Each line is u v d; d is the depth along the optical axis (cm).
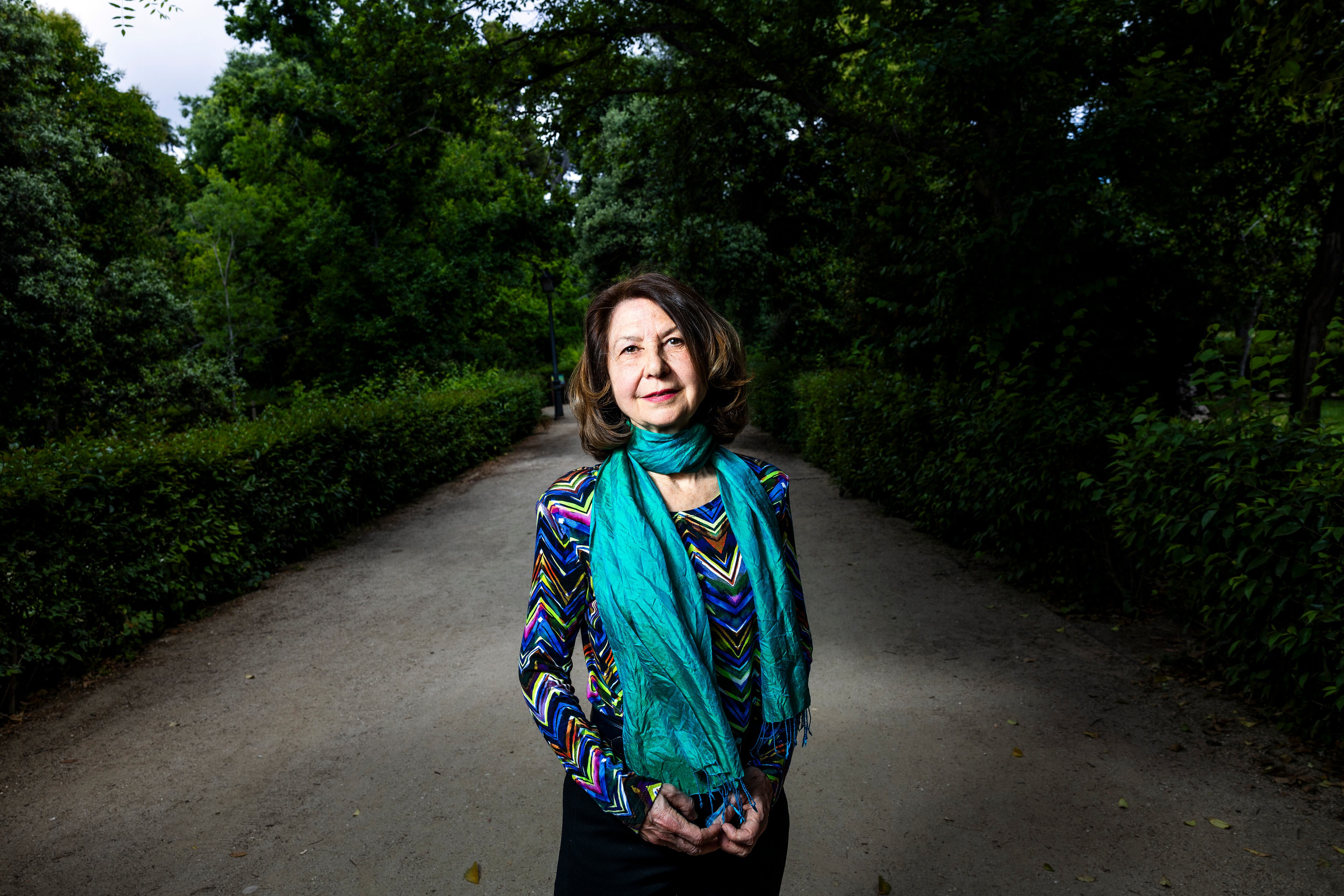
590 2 1058
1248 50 733
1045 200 619
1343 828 272
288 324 3097
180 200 2766
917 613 521
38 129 1461
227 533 618
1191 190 737
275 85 2178
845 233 1261
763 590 123
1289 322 1115
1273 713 350
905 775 320
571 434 2095
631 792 115
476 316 2683
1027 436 530
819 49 984
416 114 1187
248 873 275
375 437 930
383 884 265
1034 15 704
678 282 130
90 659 477
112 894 266
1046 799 299
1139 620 482
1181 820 282
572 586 127
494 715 394
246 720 402
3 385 1397
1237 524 342
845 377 1109
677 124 1245
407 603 600
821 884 256
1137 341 823
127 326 1614
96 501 489
